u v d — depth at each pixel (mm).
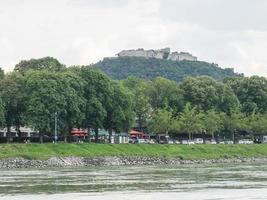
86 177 151250
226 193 114188
